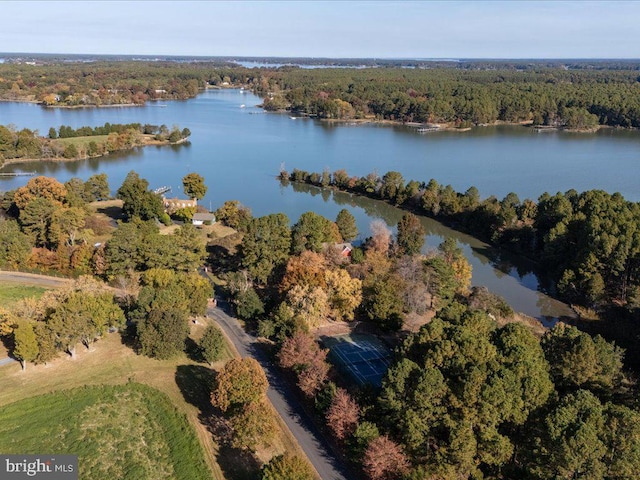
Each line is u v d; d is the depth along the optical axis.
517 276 150.88
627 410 60.47
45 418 76.19
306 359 84.69
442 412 66.75
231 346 99.31
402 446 66.75
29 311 95.31
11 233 131.75
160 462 69.62
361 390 78.44
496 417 64.31
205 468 68.62
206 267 138.38
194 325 106.44
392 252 143.50
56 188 166.62
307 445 73.56
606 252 125.81
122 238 120.06
